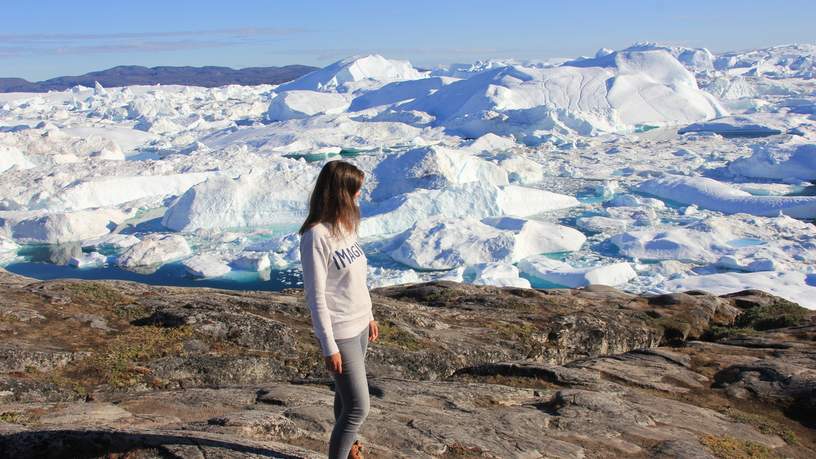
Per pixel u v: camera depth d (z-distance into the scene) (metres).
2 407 4.49
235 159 58.31
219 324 6.63
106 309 6.90
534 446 4.30
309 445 3.96
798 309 9.68
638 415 5.11
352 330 3.18
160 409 4.61
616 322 8.73
